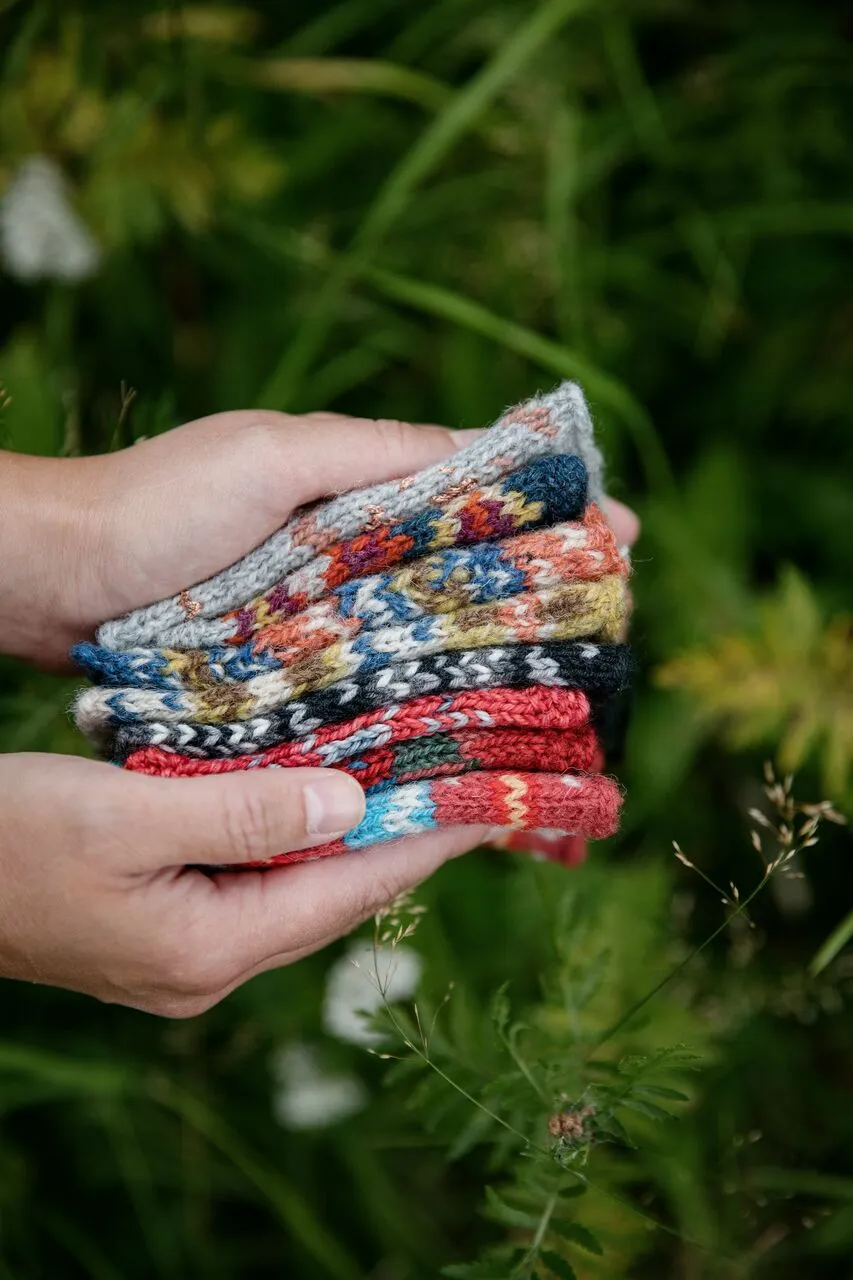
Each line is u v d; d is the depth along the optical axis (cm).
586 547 100
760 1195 153
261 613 103
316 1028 173
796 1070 175
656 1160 148
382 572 103
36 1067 152
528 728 102
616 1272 139
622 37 182
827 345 191
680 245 192
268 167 178
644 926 158
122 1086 166
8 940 110
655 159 190
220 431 112
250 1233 184
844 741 157
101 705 100
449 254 189
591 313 189
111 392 194
